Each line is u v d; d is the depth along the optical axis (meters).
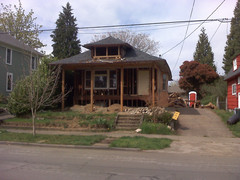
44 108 19.11
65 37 36.03
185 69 36.84
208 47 44.66
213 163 7.53
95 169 6.73
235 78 20.91
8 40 26.53
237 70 20.39
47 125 15.09
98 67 19.95
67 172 6.40
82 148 10.01
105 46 18.72
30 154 8.84
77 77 21.44
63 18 36.59
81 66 18.39
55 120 15.92
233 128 14.16
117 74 20.55
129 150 9.55
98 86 20.95
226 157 8.41
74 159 8.03
